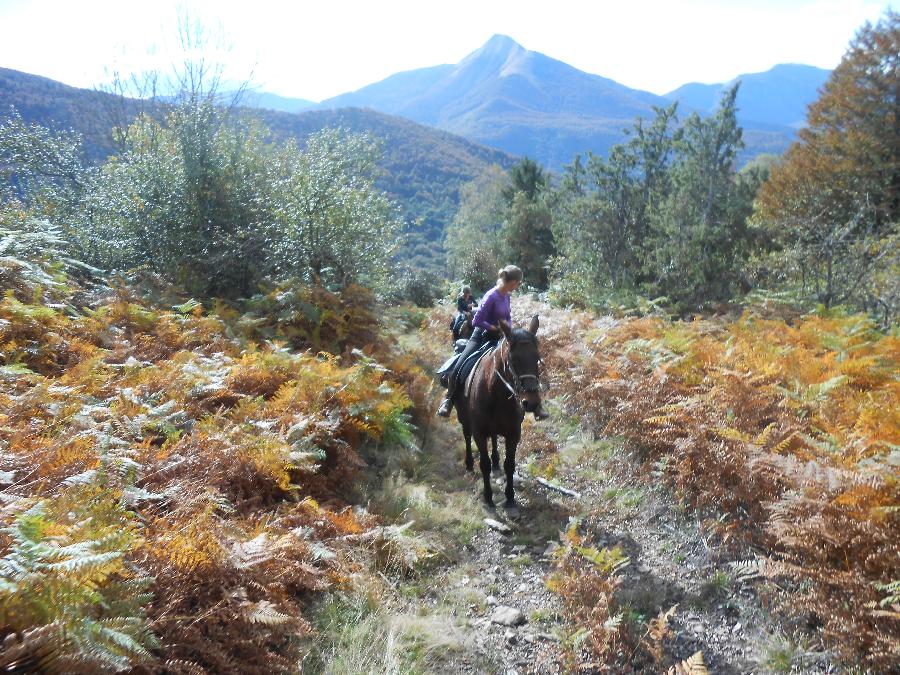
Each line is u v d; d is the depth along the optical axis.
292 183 13.55
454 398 6.83
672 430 6.29
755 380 6.81
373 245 14.35
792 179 26.97
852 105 27.00
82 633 2.51
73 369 6.42
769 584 4.23
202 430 5.65
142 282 10.93
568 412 9.23
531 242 41.22
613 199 21.05
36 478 4.03
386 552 4.93
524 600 4.64
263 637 3.50
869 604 3.38
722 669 3.75
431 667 3.81
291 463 5.42
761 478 5.11
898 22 25.95
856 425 5.60
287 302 10.77
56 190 14.35
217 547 3.72
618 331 11.45
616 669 3.78
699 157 19.81
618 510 6.00
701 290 17.62
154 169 12.65
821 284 14.34
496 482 6.92
